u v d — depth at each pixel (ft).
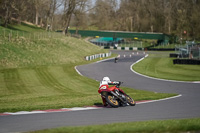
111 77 285.23
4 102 142.72
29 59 368.48
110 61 474.90
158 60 486.38
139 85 233.14
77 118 77.36
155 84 238.27
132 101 108.17
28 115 83.66
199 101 130.31
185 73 319.68
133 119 77.46
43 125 66.90
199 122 63.26
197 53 449.89
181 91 195.93
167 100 133.28
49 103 131.95
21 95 184.34
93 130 52.42
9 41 409.08
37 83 242.78
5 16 627.46
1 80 246.68
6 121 72.69
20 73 282.56
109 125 59.21
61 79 267.59
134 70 347.36
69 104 112.37
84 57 493.77
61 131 52.11
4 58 339.57
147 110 96.27
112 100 100.68
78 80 264.52
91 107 105.40
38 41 470.80
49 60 398.42
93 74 306.76
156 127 55.52
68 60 432.66
